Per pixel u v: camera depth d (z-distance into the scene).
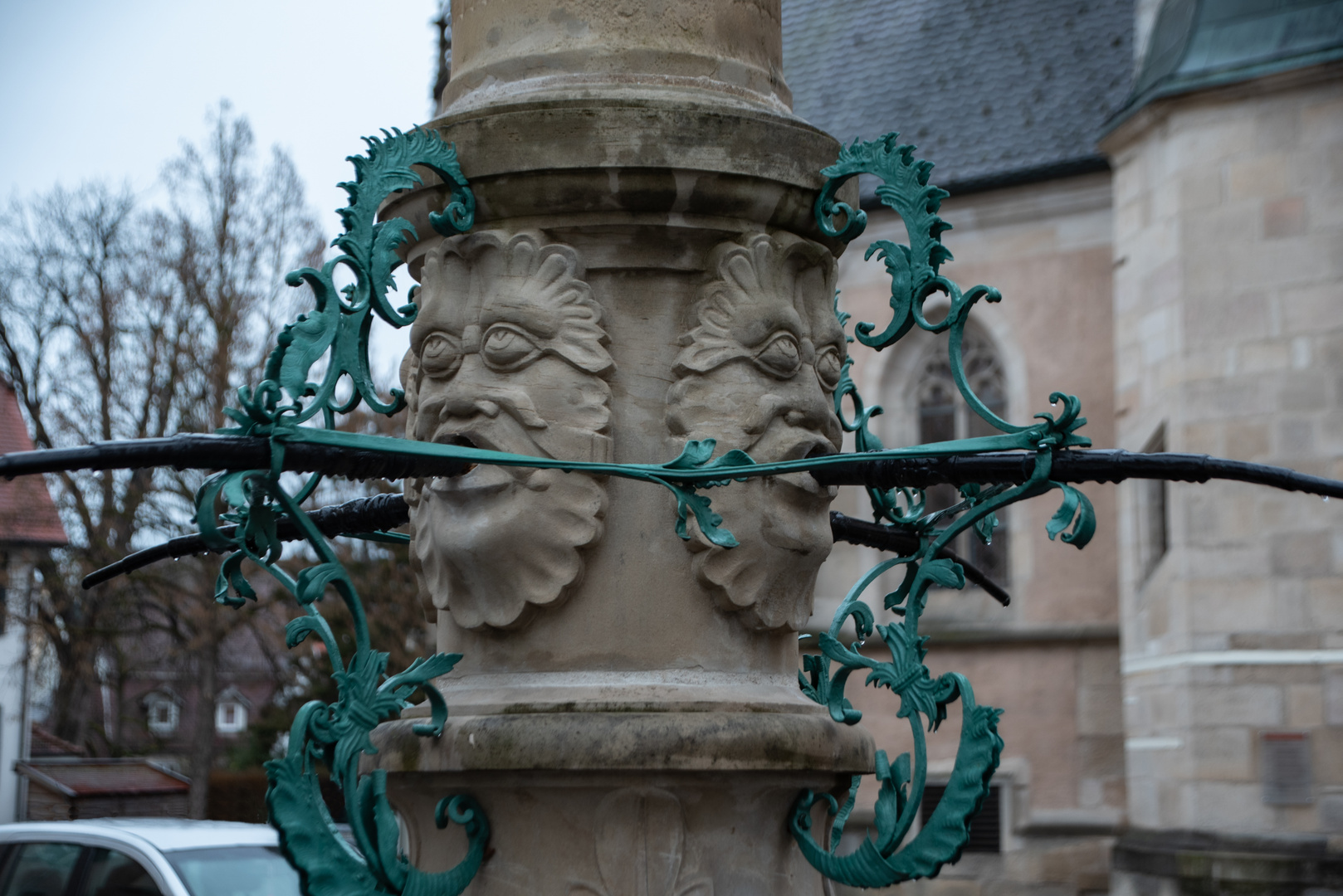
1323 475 10.25
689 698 2.42
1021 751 12.69
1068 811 12.42
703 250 2.57
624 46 2.65
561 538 2.42
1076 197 13.10
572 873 2.37
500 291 2.49
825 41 15.48
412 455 2.31
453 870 2.37
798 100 15.08
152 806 16.62
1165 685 10.81
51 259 17.25
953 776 2.52
